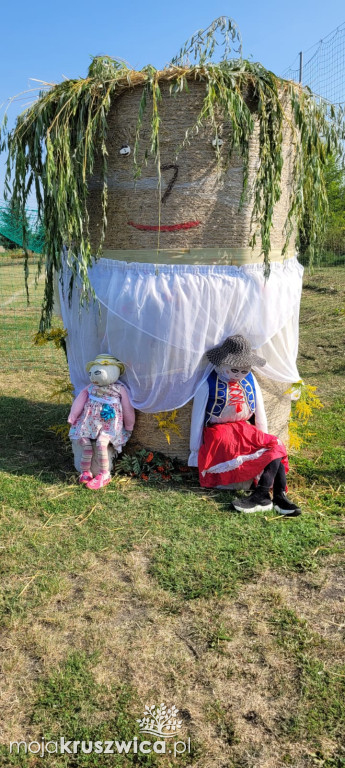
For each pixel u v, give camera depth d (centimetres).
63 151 392
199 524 396
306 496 446
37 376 778
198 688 263
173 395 444
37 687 262
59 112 393
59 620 303
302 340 951
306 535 385
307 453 524
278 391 482
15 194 436
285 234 457
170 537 380
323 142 443
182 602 318
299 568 350
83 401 462
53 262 432
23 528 392
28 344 978
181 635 296
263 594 325
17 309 1322
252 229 424
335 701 255
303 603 320
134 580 337
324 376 758
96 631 297
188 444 465
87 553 364
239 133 387
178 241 419
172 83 393
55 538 380
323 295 1313
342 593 328
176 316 421
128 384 459
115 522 399
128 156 417
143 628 299
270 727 244
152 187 414
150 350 433
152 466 466
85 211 412
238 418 439
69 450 531
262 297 431
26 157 429
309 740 239
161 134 405
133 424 466
